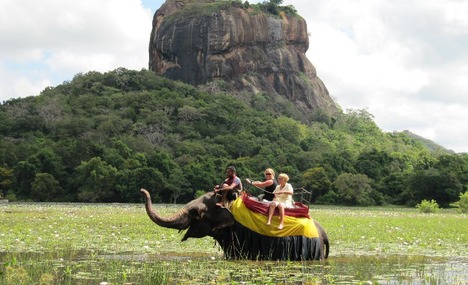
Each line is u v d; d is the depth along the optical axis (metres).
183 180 84.81
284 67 172.88
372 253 17.75
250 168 96.00
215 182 86.81
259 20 173.12
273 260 15.37
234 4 171.38
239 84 162.50
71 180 83.25
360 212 56.88
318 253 15.85
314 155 103.56
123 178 81.94
